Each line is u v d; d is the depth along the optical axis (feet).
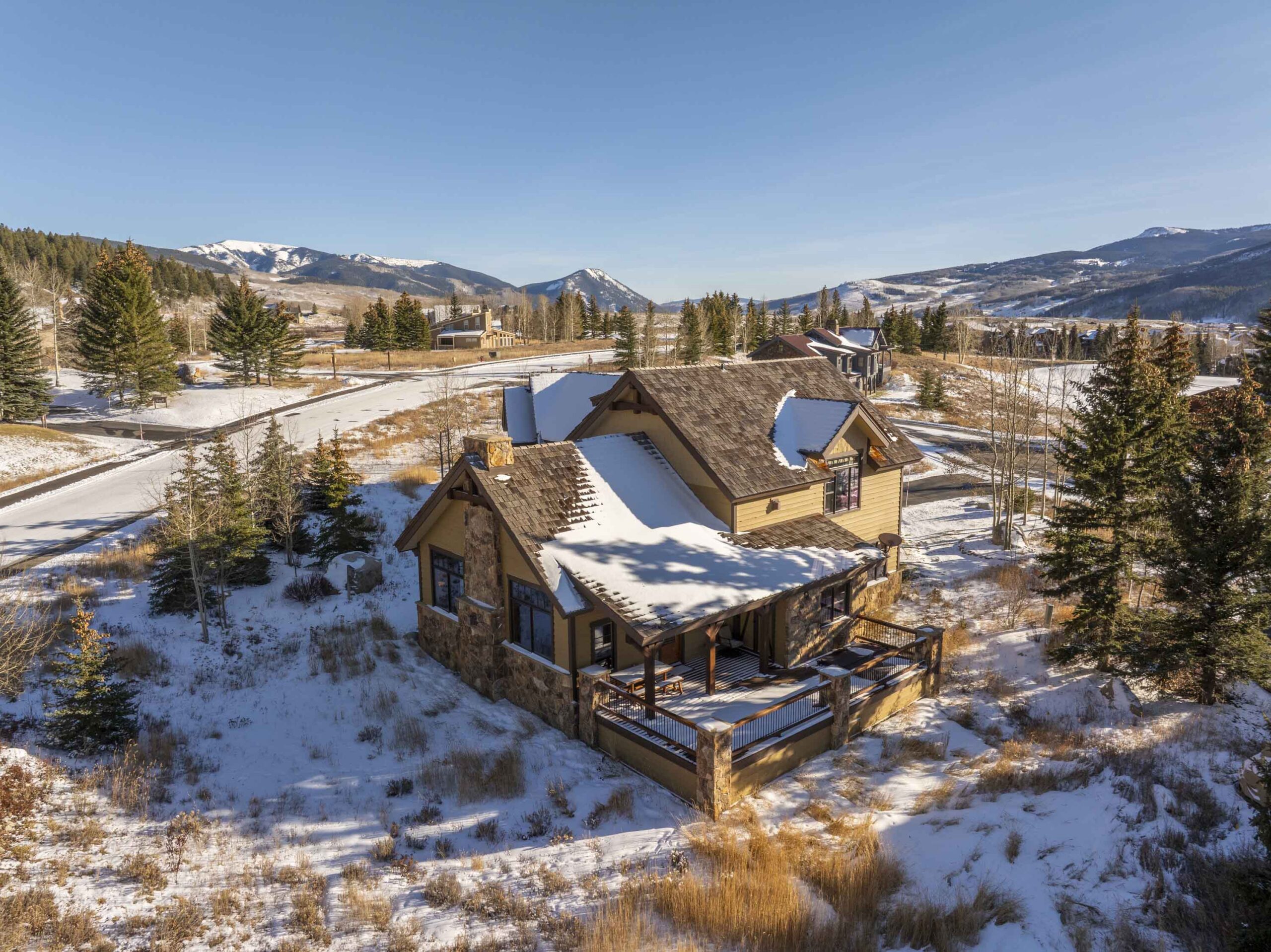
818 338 289.74
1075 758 55.93
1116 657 68.44
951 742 59.52
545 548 61.72
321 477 96.48
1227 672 63.21
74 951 34.96
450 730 61.36
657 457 77.05
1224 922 36.14
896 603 85.46
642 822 48.70
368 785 53.36
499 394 220.02
